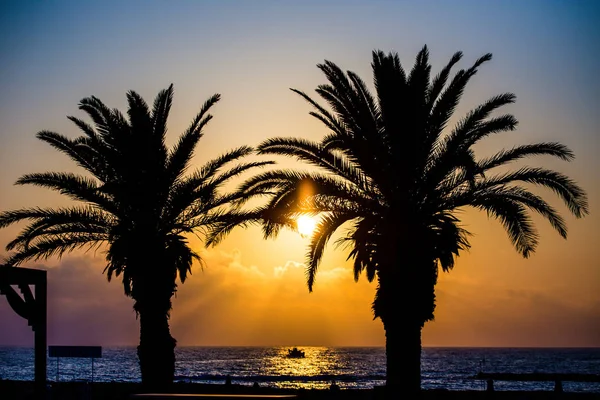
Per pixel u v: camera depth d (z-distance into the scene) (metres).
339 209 26.00
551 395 32.88
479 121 24.72
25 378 82.25
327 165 25.84
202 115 28.56
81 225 27.97
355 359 189.75
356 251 26.84
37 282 21.59
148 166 27.81
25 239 27.36
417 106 25.17
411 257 25.23
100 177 28.55
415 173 25.44
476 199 24.75
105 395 29.80
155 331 28.11
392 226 25.50
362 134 25.27
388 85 25.31
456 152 24.47
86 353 31.98
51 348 32.44
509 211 23.72
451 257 26.28
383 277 25.53
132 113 27.97
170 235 28.95
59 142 27.77
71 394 22.14
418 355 25.22
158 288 28.12
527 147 24.55
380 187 25.62
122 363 154.12
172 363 28.50
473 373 115.00
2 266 20.45
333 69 25.12
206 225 28.70
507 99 24.52
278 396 17.66
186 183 28.08
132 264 28.09
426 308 25.30
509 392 33.84
